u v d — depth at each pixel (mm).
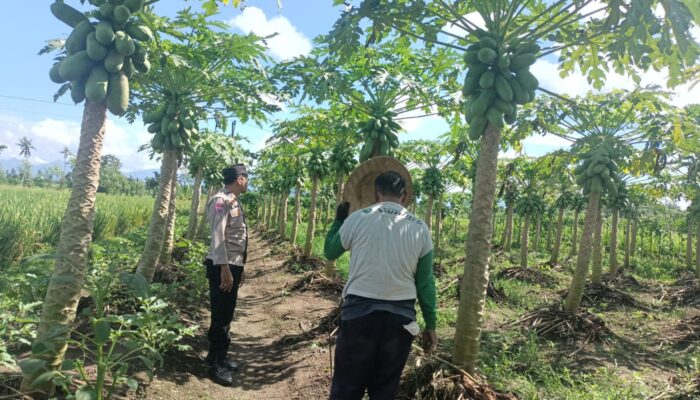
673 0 3812
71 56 3285
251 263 15367
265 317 7668
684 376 5195
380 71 7680
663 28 4039
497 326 7672
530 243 30750
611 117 9016
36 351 2773
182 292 7215
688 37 4086
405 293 2781
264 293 9812
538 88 5074
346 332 2723
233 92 7488
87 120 3303
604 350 6586
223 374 4531
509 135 9891
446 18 4848
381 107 8898
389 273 2742
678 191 16359
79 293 3309
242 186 4867
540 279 13820
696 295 11398
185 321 5859
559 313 7520
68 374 3062
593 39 5324
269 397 4410
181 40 6840
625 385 5055
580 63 6074
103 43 3295
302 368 5035
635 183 15492
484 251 4301
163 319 3785
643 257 25531
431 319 2986
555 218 31719
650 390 4938
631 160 9984
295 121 11398
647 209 21828
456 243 27672
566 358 6121
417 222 2945
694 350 6867
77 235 3254
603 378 5152
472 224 4367
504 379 4617
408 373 4238
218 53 7047
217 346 4625
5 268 8352
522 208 16516
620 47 4410
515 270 14227
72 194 3268
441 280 12188
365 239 2832
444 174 18797
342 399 2654
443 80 8414
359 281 2781
